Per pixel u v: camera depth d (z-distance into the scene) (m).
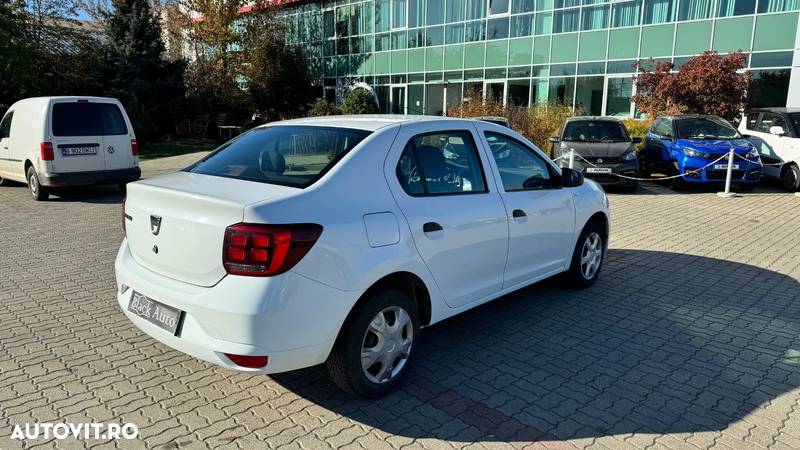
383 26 29.09
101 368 3.94
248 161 3.74
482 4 24.72
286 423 3.29
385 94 29.77
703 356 4.20
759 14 17.47
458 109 20.17
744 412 3.44
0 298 5.32
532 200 4.68
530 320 4.88
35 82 21.38
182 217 3.14
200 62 29.28
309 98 31.14
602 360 4.12
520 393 3.65
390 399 3.57
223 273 2.98
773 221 9.16
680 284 5.89
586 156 11.88
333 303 3.12
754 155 12.03
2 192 11.72
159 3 30.61
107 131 10.82
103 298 5.36
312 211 3.10
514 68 24.05
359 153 3.50
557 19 22.36
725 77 15.40
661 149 13.01
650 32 19.89
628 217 9.48
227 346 2.95
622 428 3.26
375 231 3.33
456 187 4.04
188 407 3.45
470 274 4.09
